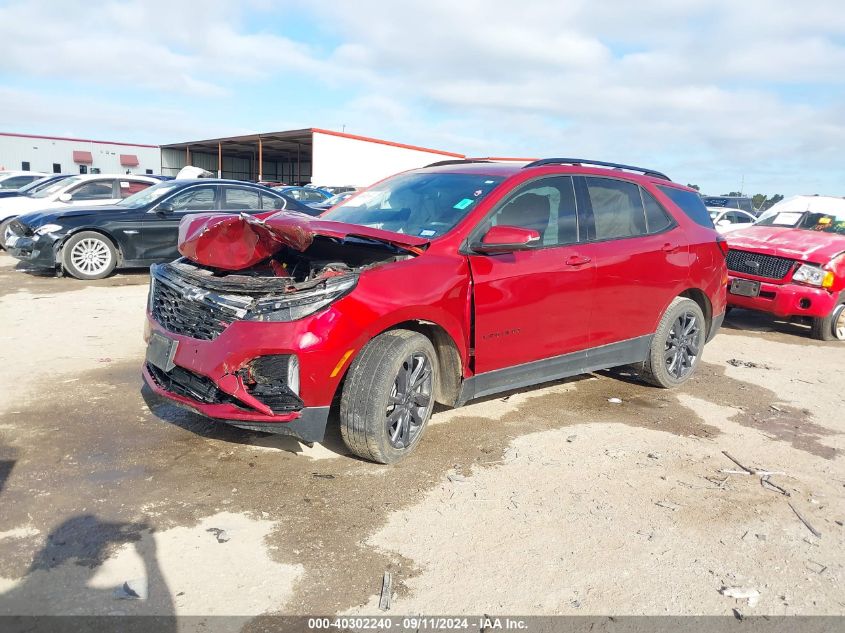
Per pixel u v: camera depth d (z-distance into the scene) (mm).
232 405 3457
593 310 4812
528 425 4641
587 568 2947
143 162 50969
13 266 11320
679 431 4703
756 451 4406
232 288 3533
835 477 4051
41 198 13141
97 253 10070
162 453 3848
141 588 2578
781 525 3420
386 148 37812
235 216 3855
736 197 21859
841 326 8188
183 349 3602
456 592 2730
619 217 5145
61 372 5277
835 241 8172
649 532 3275
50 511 3145
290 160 56969
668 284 5375
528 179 4547
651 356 5457
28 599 2520
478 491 3600
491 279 4109
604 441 4422
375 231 3799
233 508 3279
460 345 4016
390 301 3615
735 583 2893
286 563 2857
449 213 4305
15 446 3840
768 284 8086
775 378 6320
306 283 3479
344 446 4094
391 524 3217
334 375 3477
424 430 4020
